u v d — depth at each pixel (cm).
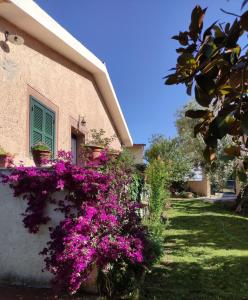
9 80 781
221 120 181
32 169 555
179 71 194
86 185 516
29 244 553
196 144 2169
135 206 561
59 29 913
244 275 652
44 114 944
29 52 882
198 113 223
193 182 2575
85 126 1264
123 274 510
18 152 799
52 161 575
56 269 477
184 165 2367
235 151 231
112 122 1725
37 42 927
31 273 550
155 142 2556
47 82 975
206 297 529
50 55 1005
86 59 1148
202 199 2228
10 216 563
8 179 552
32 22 809
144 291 538
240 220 1424
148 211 980
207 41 184
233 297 536
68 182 526
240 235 1099
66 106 1105
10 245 561
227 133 188
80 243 471
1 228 565
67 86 1122
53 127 998
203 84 183
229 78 188
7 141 757
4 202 566
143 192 996
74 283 462
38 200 541
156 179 1047
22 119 825
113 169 568
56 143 1015
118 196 553
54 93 1020
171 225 1262
